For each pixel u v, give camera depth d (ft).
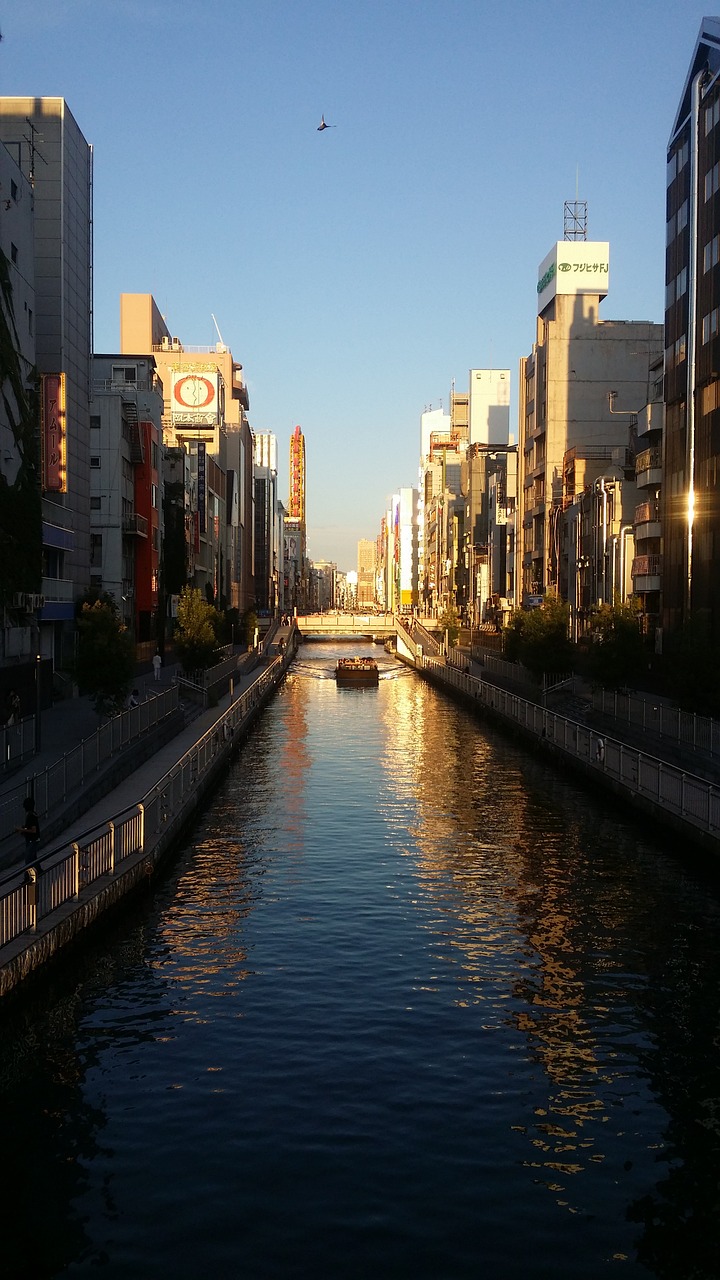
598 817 128.16
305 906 88.48
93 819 97.45
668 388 204.95
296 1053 58.70
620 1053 59.26
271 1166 46.70
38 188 192.44
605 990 69.10
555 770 167.63
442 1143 48.91
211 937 79.82
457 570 588.91
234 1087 54.44
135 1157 47.50
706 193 181.98
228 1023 62.90
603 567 267.80
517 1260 40.14
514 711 209.67
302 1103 52.70
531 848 110.83
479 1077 55.93
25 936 65.62
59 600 188.55
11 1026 60.85
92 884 79.77
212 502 449.89
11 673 140.97
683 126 197.36
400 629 530.68
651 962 74.64
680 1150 48.60
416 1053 58.95
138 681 224.53
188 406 502.79
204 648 243.19
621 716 166.91
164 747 155.02
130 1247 40.88
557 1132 50.03
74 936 71.97
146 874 90.53
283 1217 42.75
